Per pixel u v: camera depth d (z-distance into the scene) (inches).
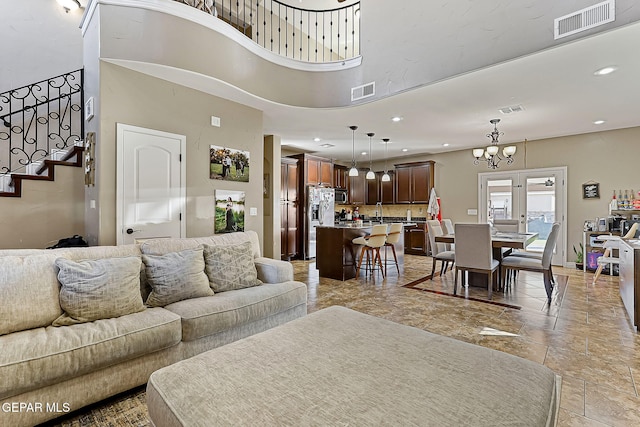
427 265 251.8
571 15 107.0
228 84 144.3
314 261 274.7
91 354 65.3
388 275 213.0
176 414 39.1
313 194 287.6
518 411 38.0
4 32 166.9
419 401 39.9
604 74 130.8
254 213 175.2
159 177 136.3
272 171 242.8
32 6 173.5
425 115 185.5
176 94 142.1
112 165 122.5
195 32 133.0
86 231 137.1
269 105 168.9
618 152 218.8
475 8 127.6
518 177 262.4
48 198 134.9
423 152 312.0
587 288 175.2
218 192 158.4
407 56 148.2
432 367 48.5
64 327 71.1
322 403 39.7
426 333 61.9
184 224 144.5
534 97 156.9
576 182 235.1
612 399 74.1
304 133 233.9
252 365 49.2
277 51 243.1
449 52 134.8
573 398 74.6
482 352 53.6
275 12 242.5
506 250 197.8
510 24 119.5
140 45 122.0
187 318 82.1
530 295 162.9
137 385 73.6
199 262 101.9
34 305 71.6
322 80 174.4
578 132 227.6
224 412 38.4
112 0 119.6
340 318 69.7
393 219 350.6
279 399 40.6
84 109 148.3
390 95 154.6
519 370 47.6
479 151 206.7
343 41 272.2
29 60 172.1
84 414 68.1
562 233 240.7
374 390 42.4
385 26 156.2
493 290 173.2
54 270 78.3
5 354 58.6
